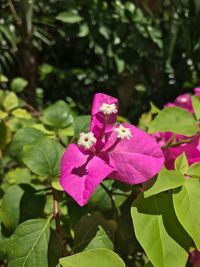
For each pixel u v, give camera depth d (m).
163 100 0.45
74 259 0.13
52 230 0.15
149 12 0.42
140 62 0.44
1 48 0.46
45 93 0.54
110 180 0.17
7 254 0.16
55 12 0.45
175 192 0.14
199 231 0.14
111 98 0.17
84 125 0.17
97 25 0.40
